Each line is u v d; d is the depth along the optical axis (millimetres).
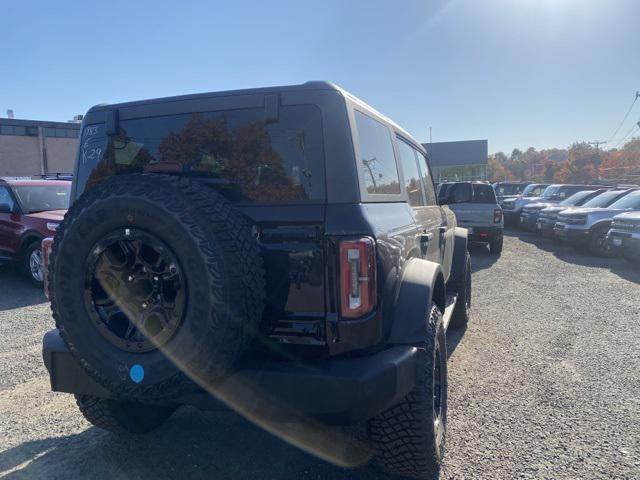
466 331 6461
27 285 9414
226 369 2455
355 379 2451
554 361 5316
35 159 41906
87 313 2572
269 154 2865
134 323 2492
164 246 2395
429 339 2986
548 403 4270
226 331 2352
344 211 2633
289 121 2852
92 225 2492
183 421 3996
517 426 3855
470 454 3445
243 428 3869
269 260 2654
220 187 2951
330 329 2555
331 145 2760
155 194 2424
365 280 2533
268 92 2908
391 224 3023
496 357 5453
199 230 2352
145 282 2500
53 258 2617
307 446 3375
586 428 3818
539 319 7074
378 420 2939
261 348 2674
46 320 6977
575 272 11164
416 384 2859
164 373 2408
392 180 3635
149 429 3750
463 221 13570
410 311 2936
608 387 4609
